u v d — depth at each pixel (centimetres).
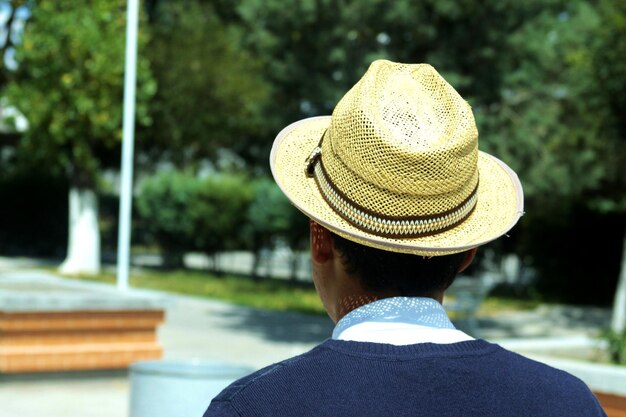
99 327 862
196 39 2402
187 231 2447
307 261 2709
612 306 2069
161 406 462
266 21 1433
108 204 3203
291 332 1400
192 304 1745
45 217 3098
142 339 885
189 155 2866
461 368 137
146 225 2889
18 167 3112
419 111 147
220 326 1437
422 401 133
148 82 1727
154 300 882
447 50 1339
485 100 1416
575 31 1581
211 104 2406
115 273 2272
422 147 141
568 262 2120
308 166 159
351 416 131
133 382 475
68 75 1678
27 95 1705
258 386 135
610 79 1398
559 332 1524
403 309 146
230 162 2947
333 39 1352
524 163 1538
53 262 2756
